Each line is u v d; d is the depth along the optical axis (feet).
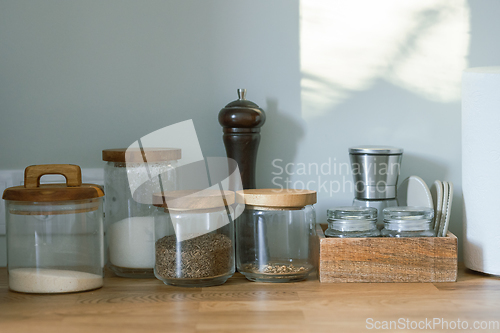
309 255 2.81
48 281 2.51
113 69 3.22
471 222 2.85
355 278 2.73
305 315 2.20
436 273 2.72
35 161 3.20
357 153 3.05
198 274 2.61
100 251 2.67
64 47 3.19
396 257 2.72
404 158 3.31
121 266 2.88
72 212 2.56
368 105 3.29
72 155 3.22
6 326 2.08
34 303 2.39
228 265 2.72
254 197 2.71
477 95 2.73
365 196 3.07
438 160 3.31
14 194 2.47
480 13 3.26
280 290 2.60
